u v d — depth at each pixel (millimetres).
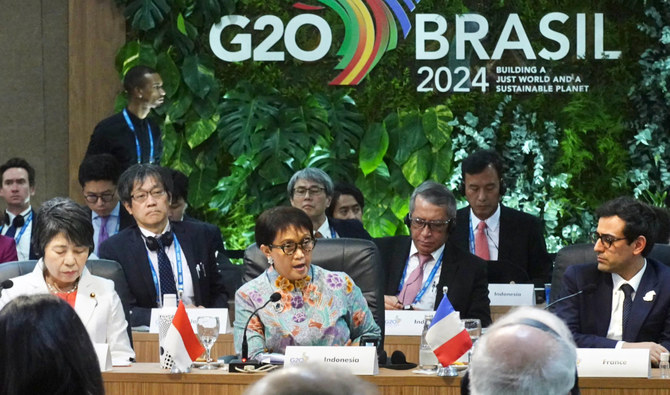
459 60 19062
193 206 18688
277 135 18734
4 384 4320
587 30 19109
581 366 8086
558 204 19062
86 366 4418
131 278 11641
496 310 11852
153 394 7910
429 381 7812
